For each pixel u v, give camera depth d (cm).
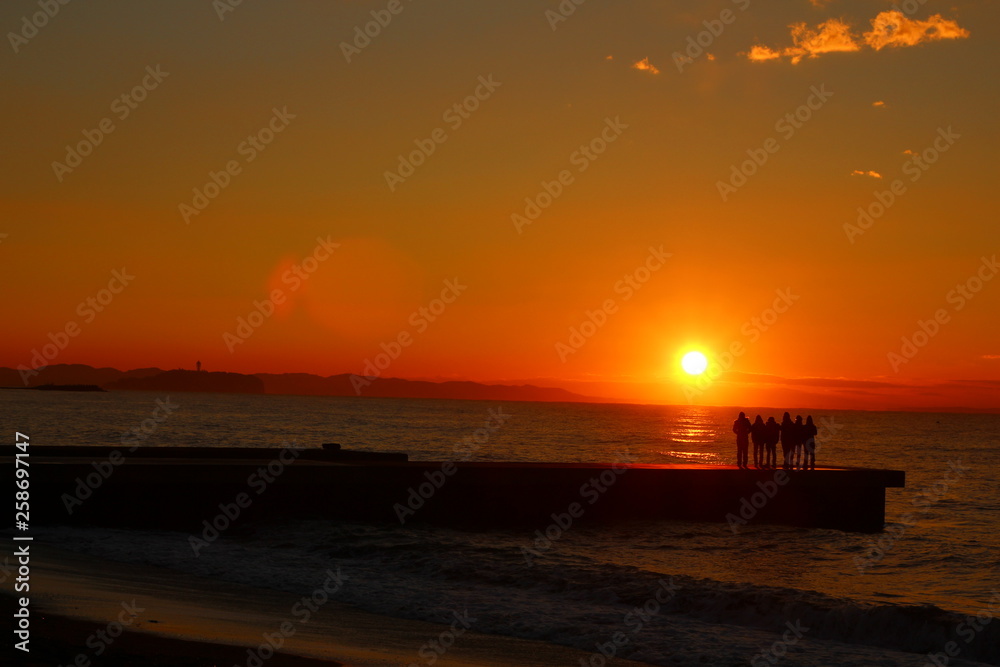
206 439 7094
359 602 1555
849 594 1941
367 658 1099
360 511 2645
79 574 1588
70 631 1051
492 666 1129
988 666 1264
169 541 2198
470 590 1705
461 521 2734
